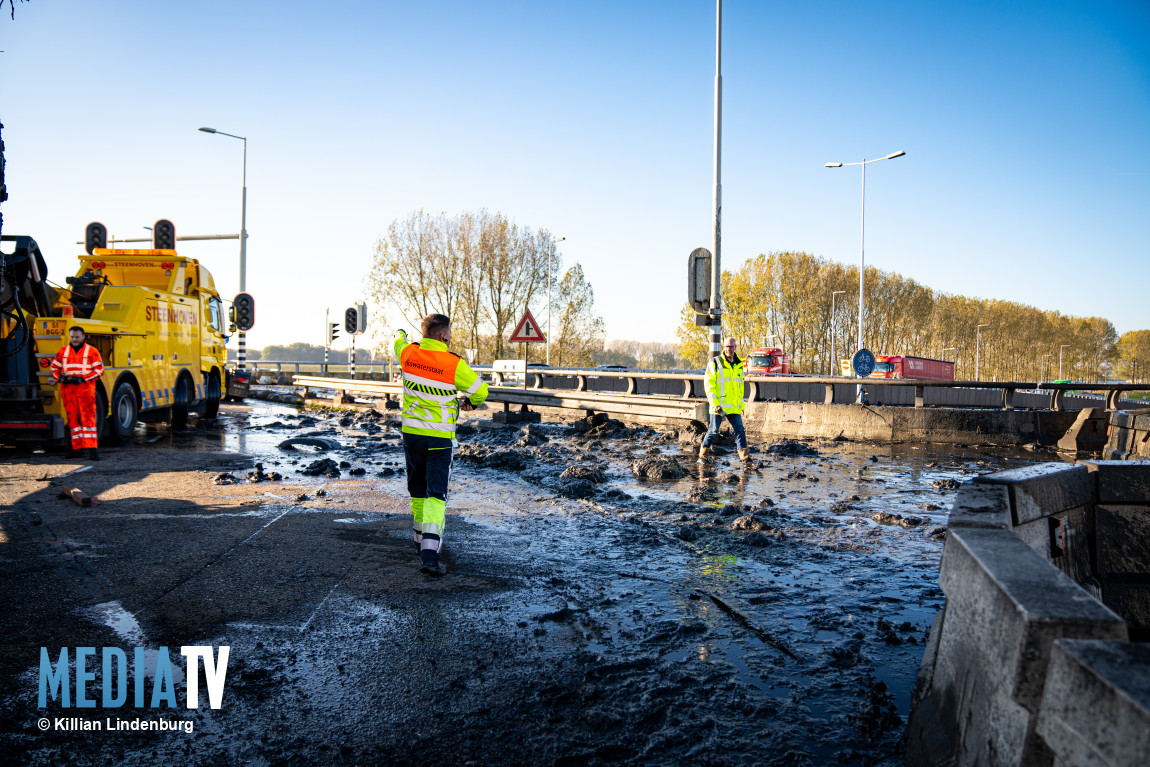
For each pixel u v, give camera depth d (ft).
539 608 14.98
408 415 17.63
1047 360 387.55
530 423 56.70
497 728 10.27
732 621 14.57
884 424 49.26
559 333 168.04
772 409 53.78
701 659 12.70
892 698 11.37
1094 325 427.74
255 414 62.49
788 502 26.66
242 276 97.45
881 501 27.04
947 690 7.66
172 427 48.83
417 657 12.48
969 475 33.68
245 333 91.09
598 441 45.24
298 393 84.64
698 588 16.55
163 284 48.08
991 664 6.36
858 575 17.74
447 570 17.38
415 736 10.00
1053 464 12.65
